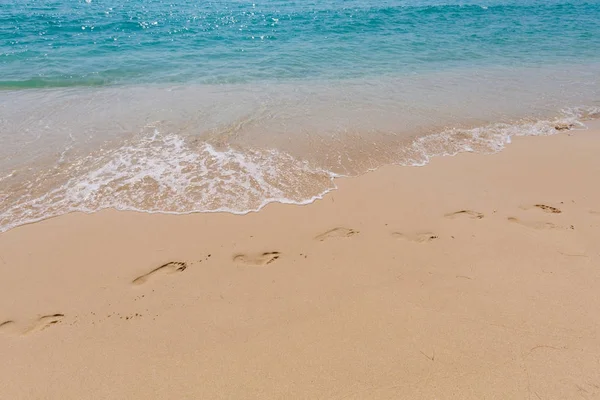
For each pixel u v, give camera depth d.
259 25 15.35
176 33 13.88
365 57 11.14
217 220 4.64
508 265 3.98
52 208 4.78
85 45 12.00
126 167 5.59
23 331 3.32
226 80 9.12
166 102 7.78
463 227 4.53
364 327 3.33
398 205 4.93
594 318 3.39
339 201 5.01
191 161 5.77
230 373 2.97
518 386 2.86
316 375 2.95
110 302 3.60
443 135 6.77
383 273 3.90
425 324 3.35
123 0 23.11
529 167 5.82
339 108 7.69
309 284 3.77
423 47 12.33
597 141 6.65
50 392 2.88
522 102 8.24
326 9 19.22
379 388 2.85
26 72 9.41
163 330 3.32
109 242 4.29
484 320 3.38
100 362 3.07
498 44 12.86
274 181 5.38
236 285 3.77
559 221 4.62
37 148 5.98
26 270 3.93
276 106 7.70
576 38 13.77
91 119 6.98
